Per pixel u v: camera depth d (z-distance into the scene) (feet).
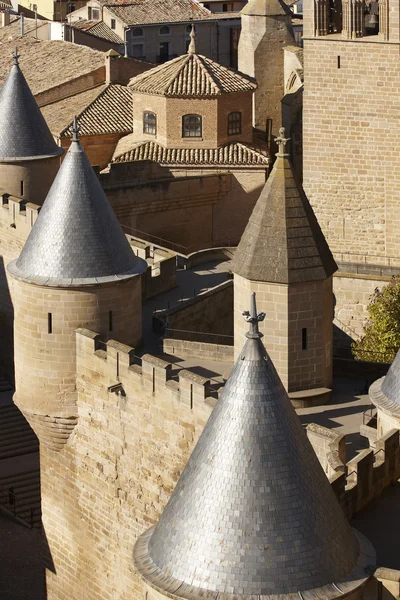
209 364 244.22
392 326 284.82
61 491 254.88
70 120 400.47
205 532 150.30
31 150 317.42
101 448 241.96
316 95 328.70
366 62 322.14
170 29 574.15
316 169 333.42
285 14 426.92
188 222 370.53
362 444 214.69
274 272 221.25
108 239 240.94
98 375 237.86
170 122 378.73
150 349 252.01
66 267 238.68
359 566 153.48
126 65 427.74
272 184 223.51
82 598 256.52
